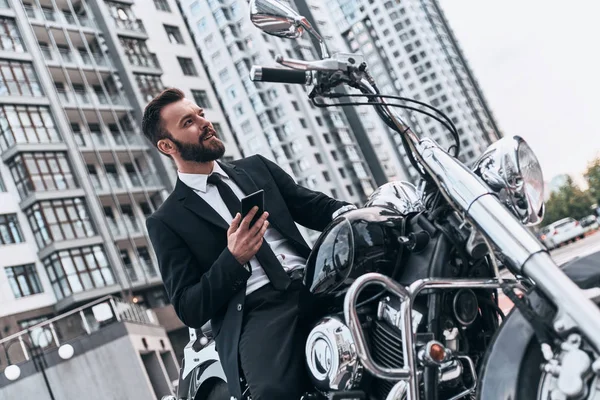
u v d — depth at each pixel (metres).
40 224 28.27
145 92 35.06
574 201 89.62
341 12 105.88
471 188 1.46
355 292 1.49
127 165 33.12
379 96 1.64
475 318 1.55
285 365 1.85
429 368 1.48
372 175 68.06
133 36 36.56
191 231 2.14
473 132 102.50
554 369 1.28
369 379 1.68
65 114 30.48
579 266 1.43
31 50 30.95
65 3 34.91
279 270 2.04
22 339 19.28
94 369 19.05
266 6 1.76
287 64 1.61
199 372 2.46
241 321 1.99
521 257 1.35
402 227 1.70
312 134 61.34
